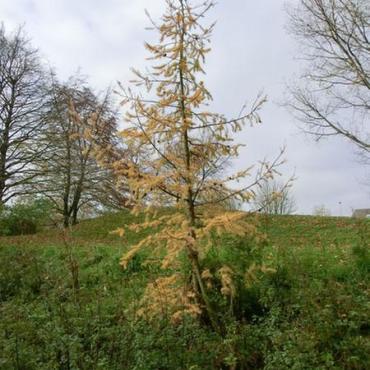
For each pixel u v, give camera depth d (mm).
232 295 5277
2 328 5102
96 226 19094
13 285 7676
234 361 4488
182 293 5297
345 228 14992
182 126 5281
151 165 5340
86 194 23281
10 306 5820
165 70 5344
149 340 4758
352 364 4441
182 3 5285
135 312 5418
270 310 5438
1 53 22656
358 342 4594
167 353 4730
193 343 4906
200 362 4660
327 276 6352
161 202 5344
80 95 21875
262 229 7270
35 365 4488
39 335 4922
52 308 5660
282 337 4754
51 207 19297
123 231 5422
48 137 22219
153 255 5977
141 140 5230
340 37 16750
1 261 8492
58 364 4449
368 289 5867
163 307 5227
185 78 5395
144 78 5375
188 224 5266
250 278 5625
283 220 16766
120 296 6312
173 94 5367
